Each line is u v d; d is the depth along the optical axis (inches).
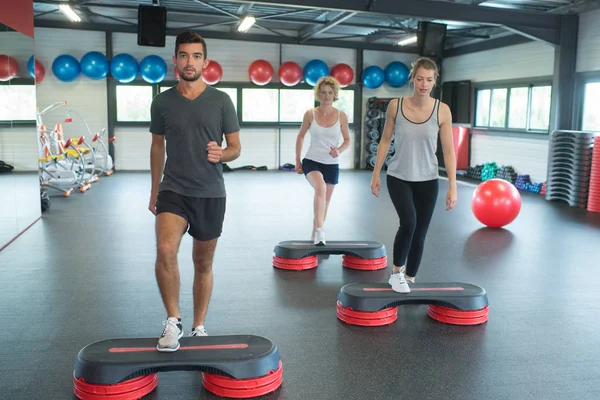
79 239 215.6
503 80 423.2
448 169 132.1
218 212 101.0
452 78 498.0
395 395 95.4
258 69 458.9
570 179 319.6
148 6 333.1
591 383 100.6
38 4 395.2
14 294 148.8
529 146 395.9
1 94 201.8
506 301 146.6
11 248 201.2
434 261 187.9
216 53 475.2
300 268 173.6
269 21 449.1
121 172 457.1
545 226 252.7
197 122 97.2
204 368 92.4
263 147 498.0
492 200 239.3
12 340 118.0
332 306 141.2
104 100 457.1
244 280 163.2
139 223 248.2
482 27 418.0
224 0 279.3
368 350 114.1
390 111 133.0
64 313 134.6
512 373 104.3
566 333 124.6
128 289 153.7
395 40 495.5
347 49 500.1
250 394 93.4
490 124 446.6
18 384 98.3
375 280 164.7
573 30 342.0
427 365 107.3
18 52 224.2
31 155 244.5
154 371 91.3
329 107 179.5
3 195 203.2
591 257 195.8
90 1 385.1
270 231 234.5
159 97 99.7
